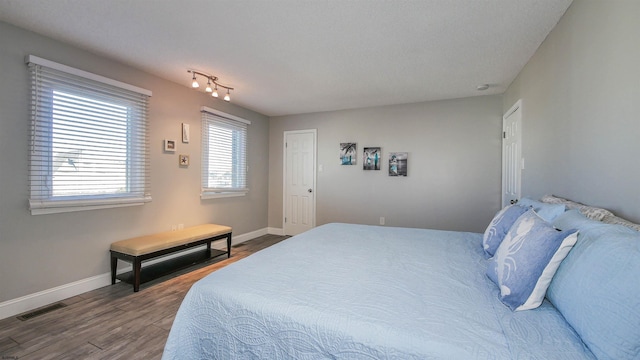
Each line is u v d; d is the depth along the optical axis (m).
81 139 2.51
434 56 2.63
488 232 1.84
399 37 2.29
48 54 2.31
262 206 5.07
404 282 1.28
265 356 1.03
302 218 5.02
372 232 2.45
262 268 1.46
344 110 4.70
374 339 0.88
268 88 3.60
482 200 3.88
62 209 2.38
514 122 3.19
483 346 0.80
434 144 4.12
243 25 2.12
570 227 1.17
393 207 4.37
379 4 1.85
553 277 1.00
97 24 2.12
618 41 1.33
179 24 2.12
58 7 1.90
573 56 1.79
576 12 1.75
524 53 2.54
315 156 4.90
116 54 2.62
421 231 2.51
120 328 1.95
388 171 4.39
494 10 1.91
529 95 2.65
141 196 2.99
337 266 1.51
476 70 2.96
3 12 1.96
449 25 2.10
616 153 1.35
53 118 2.33
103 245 2.69
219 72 3.06
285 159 5.14
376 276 1.36
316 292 1.17
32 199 2.21
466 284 1.25
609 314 0.73
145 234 3.05
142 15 2.00
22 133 2.18
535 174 2.46
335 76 3.16
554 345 0.80
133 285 2.60
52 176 2.33
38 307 2.24
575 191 1.75
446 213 4.06
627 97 1.27
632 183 1.24
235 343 1.10
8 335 1.85
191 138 3.61
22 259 2.18
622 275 0.74
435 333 0.86
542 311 0.98
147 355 1.67
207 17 2.02
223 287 1.22
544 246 1.03
